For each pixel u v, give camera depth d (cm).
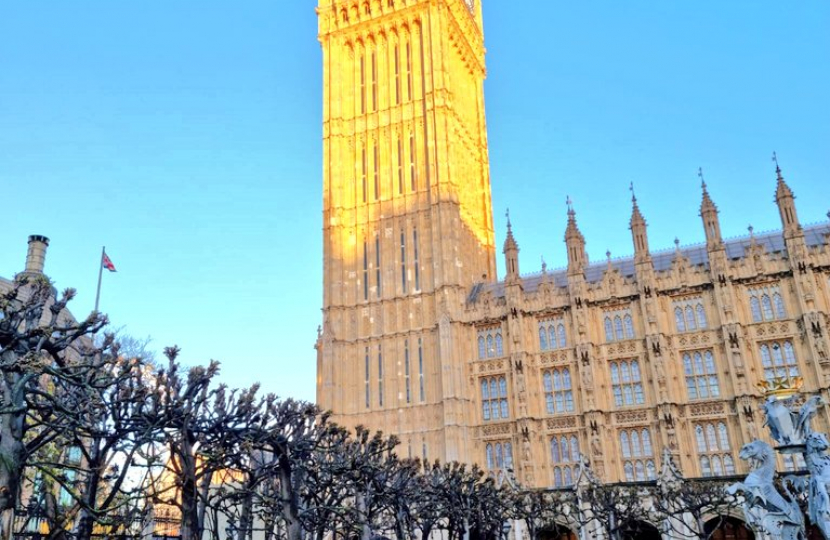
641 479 5419
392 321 6650
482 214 8025
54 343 2041
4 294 2008
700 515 4434
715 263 5616
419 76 7344
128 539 3109
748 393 5225
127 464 2161
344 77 7675
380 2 7662
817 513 2634
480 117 8369
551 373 6012
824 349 5116
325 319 6831
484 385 6234
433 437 6112
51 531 2016
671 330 5684
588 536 5109
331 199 7212
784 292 5431
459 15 8100
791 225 5472
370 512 3353
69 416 2050
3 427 1739
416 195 6938
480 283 6969
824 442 2747
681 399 5472
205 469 2534
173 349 2731
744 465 5134
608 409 5669
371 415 6419
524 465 5722
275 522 3506
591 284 6041
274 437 2598
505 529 5200
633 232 5972
